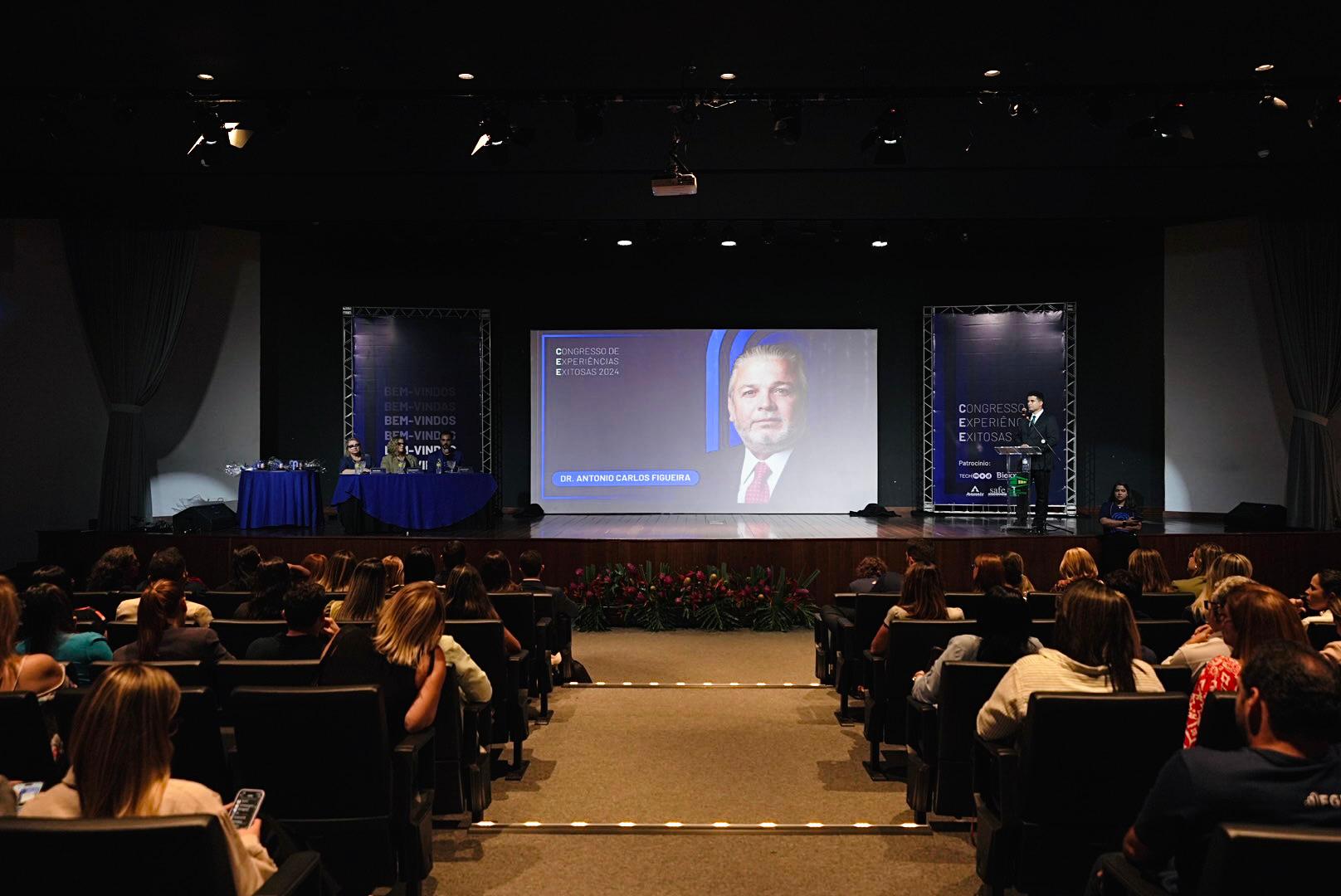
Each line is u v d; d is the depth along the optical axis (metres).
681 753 5.18
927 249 14.70
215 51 7.64
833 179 11.07
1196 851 1.88
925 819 4.07
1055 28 7.23
